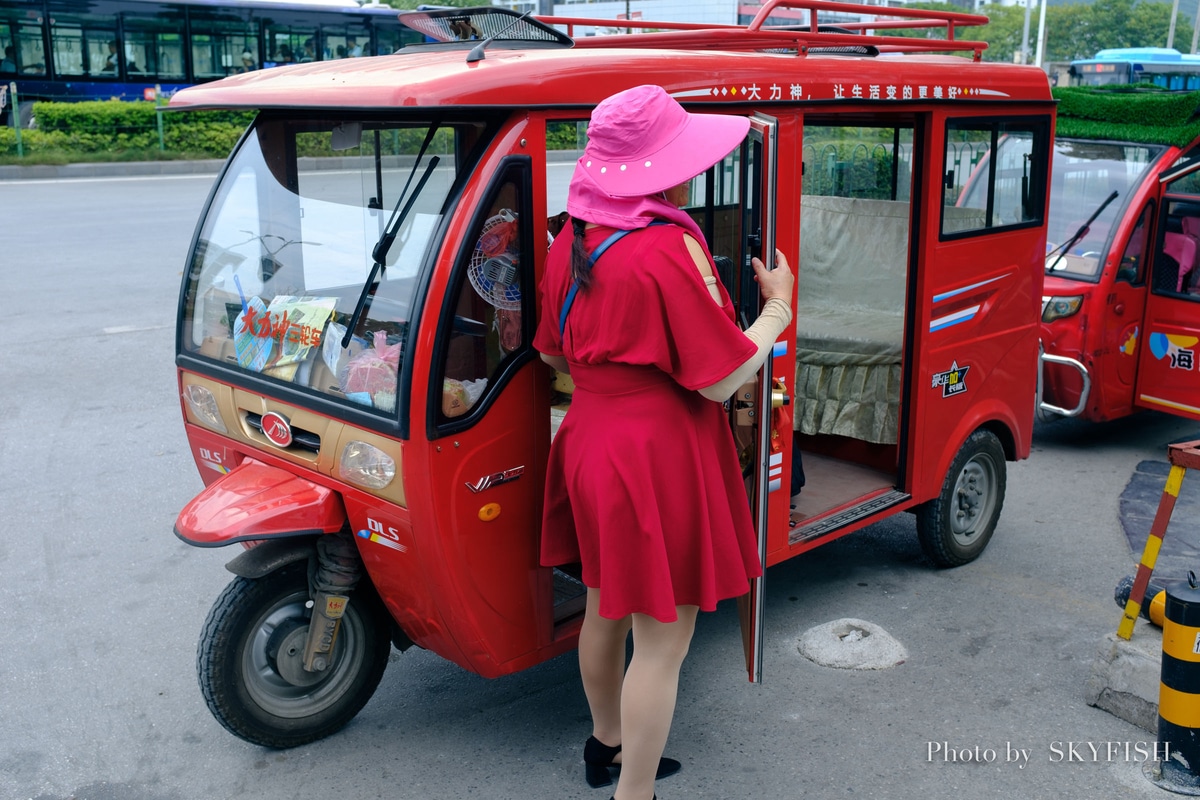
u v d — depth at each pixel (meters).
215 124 21.39
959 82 3.94
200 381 3.44
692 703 3.53
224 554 4.66
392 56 3.36
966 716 3.43
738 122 2.57
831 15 14.58
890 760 3.20
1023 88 4.27
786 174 3.39
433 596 2.88
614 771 3.12
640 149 2.44
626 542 2.56
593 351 2.49
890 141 4.80
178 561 4.58
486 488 2.82
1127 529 5.02
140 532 4.86
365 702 3.38
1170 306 5.95
